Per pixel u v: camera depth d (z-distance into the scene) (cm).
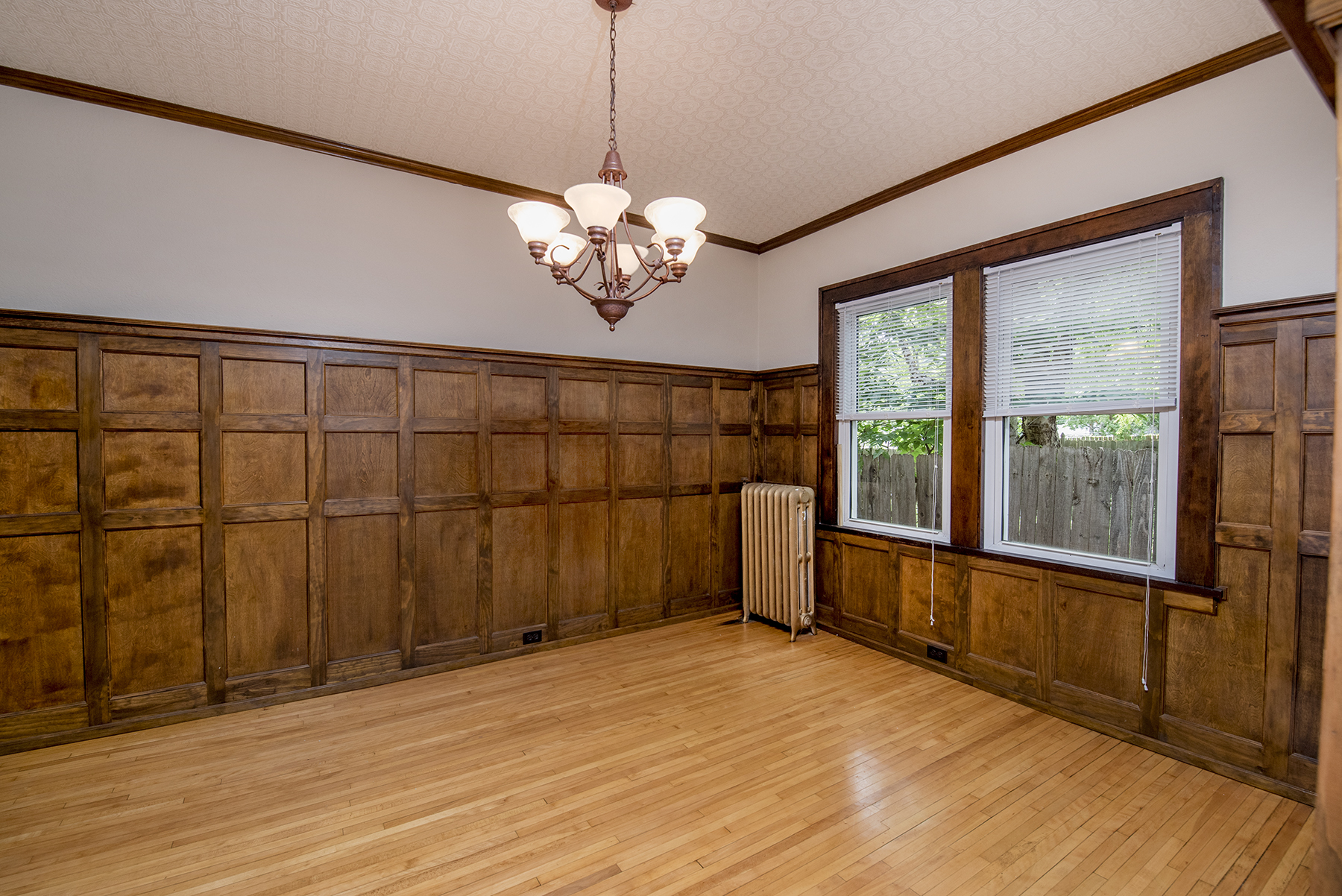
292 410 320
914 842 208
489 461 376
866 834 212
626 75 272
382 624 344
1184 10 227
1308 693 231
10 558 264
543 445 397
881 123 313
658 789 239
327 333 338
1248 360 246
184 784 241
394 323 356
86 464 276
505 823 218
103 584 280
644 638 421
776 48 252
